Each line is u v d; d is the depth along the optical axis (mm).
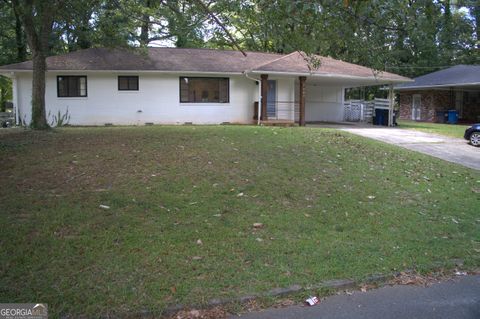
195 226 5852
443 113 28172
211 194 7168
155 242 5234
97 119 19562
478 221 7031
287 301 4160
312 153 10602
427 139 16438
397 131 19062
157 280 4320
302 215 6594
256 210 6641
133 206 6387
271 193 7469
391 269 4941
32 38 13422
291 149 10844
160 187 7312
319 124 22484
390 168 10094
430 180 9492
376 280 4688
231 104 20703
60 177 7594
